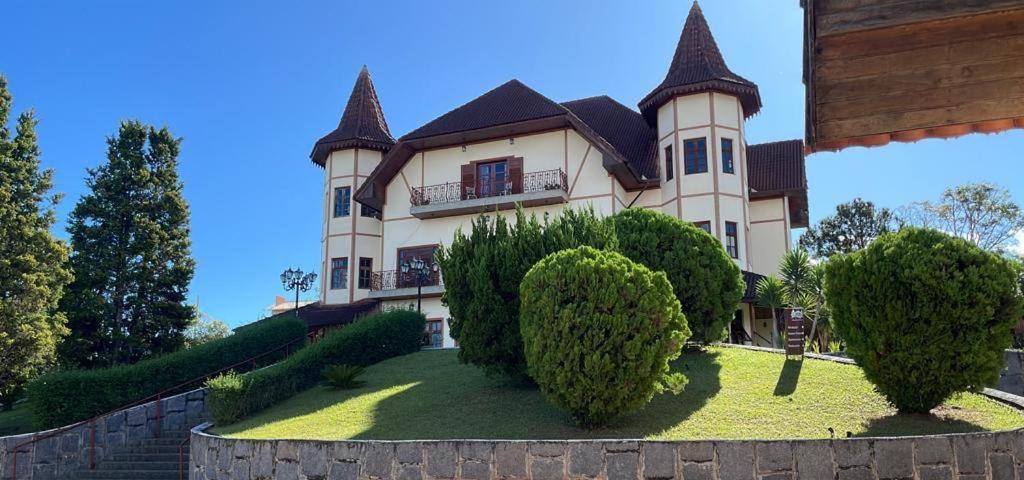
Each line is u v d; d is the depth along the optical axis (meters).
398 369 17.58
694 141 26.42
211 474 12.13
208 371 19.66
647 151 29.31
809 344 19.52
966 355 9.64
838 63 4.90
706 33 28.44
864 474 8.36
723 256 15.66
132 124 29.92
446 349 19.95
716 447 8.73
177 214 29.80
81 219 28.17
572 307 10.46
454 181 29.45
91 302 26.56
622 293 10.47
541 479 9.09
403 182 30.50
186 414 18.45
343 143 32.19
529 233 13.62
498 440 9.40
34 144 25.81
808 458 8.48
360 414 13.27
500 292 13.39
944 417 10.09
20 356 22.39
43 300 23.44
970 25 4.57
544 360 10.55
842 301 10.64
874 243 10.51
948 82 4.95
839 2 4.63
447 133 28.53
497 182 28.86
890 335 10.01
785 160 29.25
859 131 5.38
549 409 11.87
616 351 10.33
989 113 5.08
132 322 28.02
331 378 16.22
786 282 20.28
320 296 31.55
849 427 10.03
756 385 12.42
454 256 14.04
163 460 15.98
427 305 28.80
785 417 10.64
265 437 12.21
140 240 28.44
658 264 15.12
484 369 13.77
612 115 31.88
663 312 10.58
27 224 23.98
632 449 8.93
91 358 26.89
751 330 24.44
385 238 30.19
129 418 17.31
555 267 10.91
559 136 28.14
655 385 10.57
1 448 15.90
